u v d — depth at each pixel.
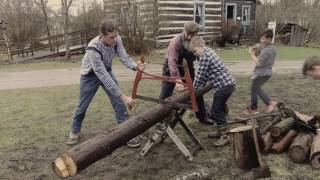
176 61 6.34
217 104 5.87
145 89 10.55
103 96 9.59
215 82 5.72
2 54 22.31
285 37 29.39
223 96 5.77
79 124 6.12
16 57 20.52
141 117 4.99
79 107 6.00
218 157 5.37
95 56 5.45
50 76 14.06
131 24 20.34
